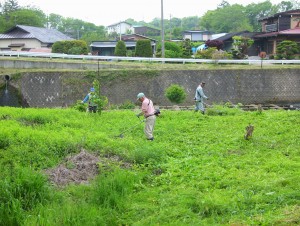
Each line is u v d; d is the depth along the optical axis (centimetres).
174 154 1176
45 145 1137
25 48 4606
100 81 2823
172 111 2002
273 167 1005
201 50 3688
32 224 671
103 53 4784
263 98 2933
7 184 777
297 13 4188
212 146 1251
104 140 1266
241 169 1015
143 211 762
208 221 710
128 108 2541
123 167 1049
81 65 3073
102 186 839
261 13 7388
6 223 701
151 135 1349
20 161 1023
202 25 7806
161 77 2869
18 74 2716
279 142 1305
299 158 1091
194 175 966
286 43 3653
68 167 1005
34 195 778
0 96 2686
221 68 2977
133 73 2864
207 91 2880
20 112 1691
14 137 1188
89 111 1825
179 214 734
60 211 725
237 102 2902
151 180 965
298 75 2964
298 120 1664
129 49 4709
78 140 1207
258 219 690
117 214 757
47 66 3097
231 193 830
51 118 1591
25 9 6744
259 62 3253
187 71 2892
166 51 3922
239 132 1458
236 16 7131
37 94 2734
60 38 5084
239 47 3912
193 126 1576
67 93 2778
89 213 722
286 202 762
